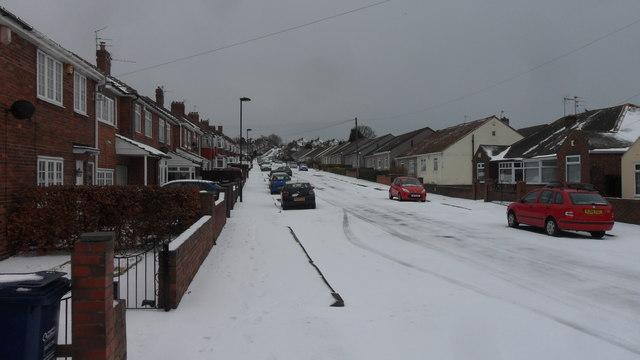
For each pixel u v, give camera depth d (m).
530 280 9.75
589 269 10.84
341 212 24.11
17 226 11.73
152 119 29.34
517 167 35.84
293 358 5.66
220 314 7.20
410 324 6.90
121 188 12.65
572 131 26.95
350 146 95.75
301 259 11.45
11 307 3.71
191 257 9.08
